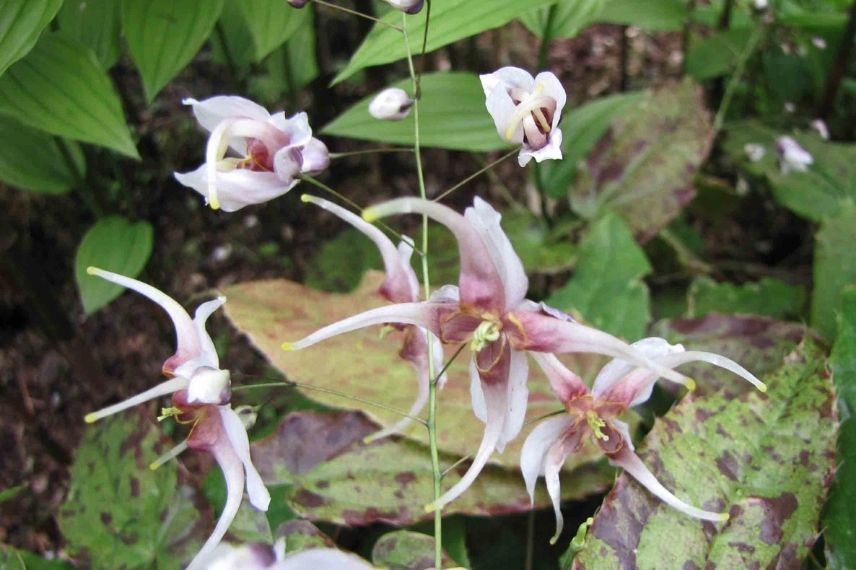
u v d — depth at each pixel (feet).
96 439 0.51
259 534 0.47
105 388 0.69
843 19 0.70
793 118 0.72
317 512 0.48
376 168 0.83
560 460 0.42
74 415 0.71
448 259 0.66
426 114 0.58
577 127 0.68
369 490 0.49
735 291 0.62
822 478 0.44
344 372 0.52
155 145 0.78
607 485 0.48
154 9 0.50
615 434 0.41
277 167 0.41
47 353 0.73
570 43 0.95
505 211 0.70
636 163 0.66
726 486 0.44
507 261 0.36
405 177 0.83
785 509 0.44
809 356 0.47
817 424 0.45
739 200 0.73
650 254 0.68
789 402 0.46
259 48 0.54
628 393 0.40
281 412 0.61
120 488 0.49
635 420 0.51
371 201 0.80
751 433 0.45
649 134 0.67
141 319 0.75
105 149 0.60
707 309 0.61
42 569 0.49
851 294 0.48
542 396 0.52
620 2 0.74
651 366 0.36
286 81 0.70
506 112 0.40
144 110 0.79
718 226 0.79
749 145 0.69
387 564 0.45
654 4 0.73
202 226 0.78
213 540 0.38
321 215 0.80
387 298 0.44
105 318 0.75
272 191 0.41
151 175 0.78
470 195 0.81
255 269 0.76
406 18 0.49
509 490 0.48
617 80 0.91
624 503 0.43
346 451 0.50
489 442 0.38
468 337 0.38
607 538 0.43
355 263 0.70
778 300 0.61
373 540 0.52
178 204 0.79
